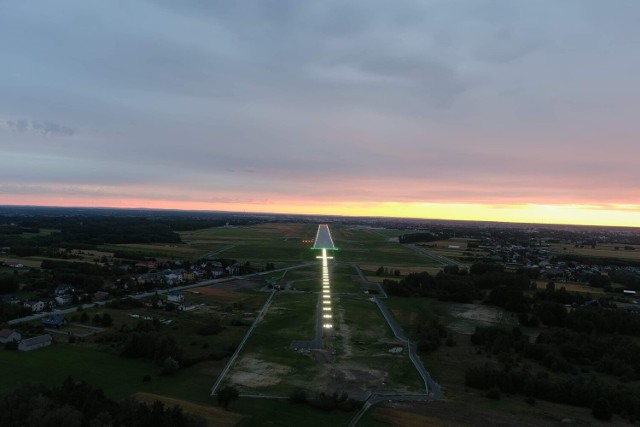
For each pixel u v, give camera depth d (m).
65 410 59.91
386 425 74.19
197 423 65.25
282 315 143.38
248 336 120.00
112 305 143.88
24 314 130.50
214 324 127.75
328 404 79.19
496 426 75.50
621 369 99.75
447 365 103.38
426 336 120.31
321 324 134.00
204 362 99.94
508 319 144.00
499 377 91.06
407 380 93.62
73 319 126.81
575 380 90.38
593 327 129.62
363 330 129.38
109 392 81.12
